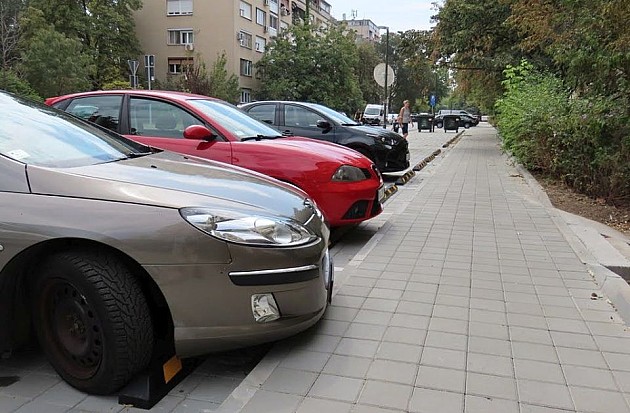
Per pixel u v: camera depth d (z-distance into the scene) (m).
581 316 4.10
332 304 4.28
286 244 3.10
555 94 12.41
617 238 6.97
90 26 42.97
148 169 3.40
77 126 4.00
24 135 3.42
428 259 5.61
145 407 2.86
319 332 3.75
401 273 5.12
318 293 3.32
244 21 49.25
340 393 2.97
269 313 3.03
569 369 3.26
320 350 3.48
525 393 2.99
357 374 3.18
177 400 2.96
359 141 10.66
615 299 4.36
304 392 2.98
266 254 2.99
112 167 3.29
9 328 3.09
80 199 2.91
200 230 2.86
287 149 5.90
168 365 3.10
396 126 27.42
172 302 2.87
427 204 9.03
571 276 5.07
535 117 12.06
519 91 14.31
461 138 31.66
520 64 17.19
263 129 6.56
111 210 2.87
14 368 3.29
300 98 49.88
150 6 48.22
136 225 2.83
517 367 3.28
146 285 2.98
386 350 3.49
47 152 3.35
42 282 2.96
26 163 3.09
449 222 7.54
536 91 13.05
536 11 10.05
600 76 7.85
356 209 6.11
